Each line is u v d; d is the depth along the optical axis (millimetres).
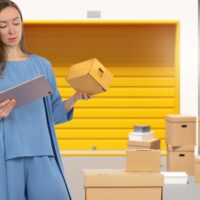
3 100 2566
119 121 8273
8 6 2717
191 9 7809
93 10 7738
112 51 8219
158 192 4258
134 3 7766
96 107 8266
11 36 2721
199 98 7941
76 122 8266
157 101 8242
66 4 7727
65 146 8250
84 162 7414
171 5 7789
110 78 3172
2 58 2752
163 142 8250
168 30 8164
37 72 2848
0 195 2650
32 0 7688
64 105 3023
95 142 8266
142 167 4375
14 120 2721
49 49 8180
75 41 8188
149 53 8211
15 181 2689
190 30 7840
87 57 8219
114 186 4250
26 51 2898
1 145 2674
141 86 8242
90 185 4258
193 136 6453
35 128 2758
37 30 8141
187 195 5051
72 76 3049
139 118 8281
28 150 2711
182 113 7961
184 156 6480
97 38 8188
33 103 2777
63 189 2805
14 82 2736
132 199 4258
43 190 2736
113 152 7996
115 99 8266
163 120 8242
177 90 7984
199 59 7891
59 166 2873
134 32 8188
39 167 2742
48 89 2654
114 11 7766
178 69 7922
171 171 6477
